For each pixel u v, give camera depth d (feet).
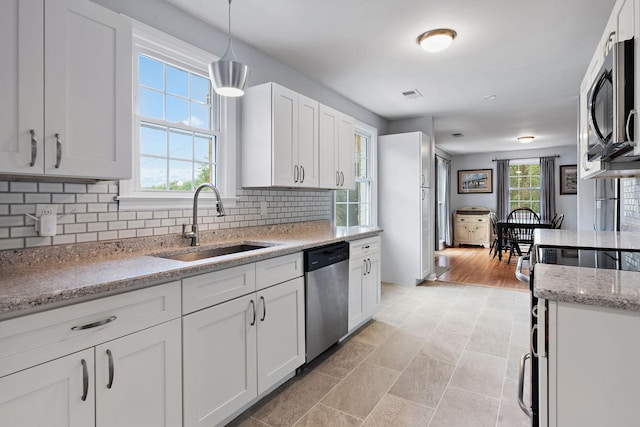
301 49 9.16
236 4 7.09
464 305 12.15
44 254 5.14
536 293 3.44
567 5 7.10
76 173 4.62
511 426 5.70
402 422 5.82
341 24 7.91
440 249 26.25
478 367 7.71
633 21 4.21
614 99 4.06
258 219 9.21
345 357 8.18
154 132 7.07
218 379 5.33
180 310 4.76
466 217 27.71
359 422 5.82
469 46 8.96
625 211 9.99
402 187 15.07
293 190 10.62
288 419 5.89
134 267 4.73
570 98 13.38
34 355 3.41
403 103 13.99
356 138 14.78
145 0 6.63
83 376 3.75
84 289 3.68
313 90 11.44
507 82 11.62
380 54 9.45
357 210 14.90
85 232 5.76
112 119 5.00
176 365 4.71
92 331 3.84
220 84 6.06
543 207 25.63
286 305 6.77
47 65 4.34
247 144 8.55
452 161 29.01
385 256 15.53
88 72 4.74
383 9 7.29
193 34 7.53
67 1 4.53
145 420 4.35
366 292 9.87
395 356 8.24
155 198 6.77
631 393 3.16
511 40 8.63
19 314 3.31
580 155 8.59
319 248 7.74
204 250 7.05
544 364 3.48
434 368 7.66
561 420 3.41
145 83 6.89
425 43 8.43
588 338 3.28
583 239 7.54
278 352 6.56
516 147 25.29
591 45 8.91
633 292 3.26
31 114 4.21
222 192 8.27
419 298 13.01
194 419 4.94
